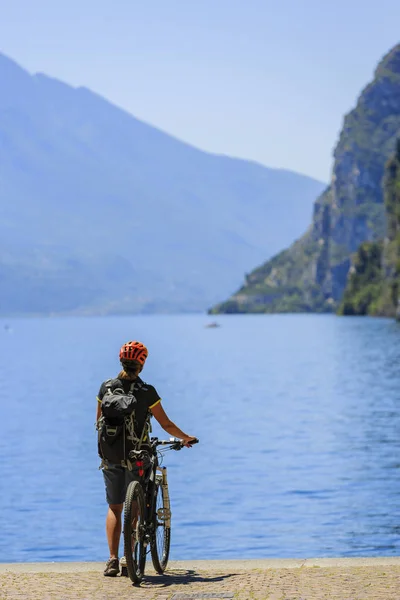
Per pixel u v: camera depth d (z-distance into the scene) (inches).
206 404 3927.2
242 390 4650.6
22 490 1935.3
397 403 3592.5
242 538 1453.0
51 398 4490.7
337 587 690.8
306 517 1585.9
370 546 1362.0
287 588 694.5
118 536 778.8
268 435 2765.7
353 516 1571.1
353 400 3818.9
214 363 7362.2
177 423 3189.0
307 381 5078.7
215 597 678.5
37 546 1434.5
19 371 6914.4
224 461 2268.7
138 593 700.7
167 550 818.2
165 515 818.2
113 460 777.6
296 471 2074.3
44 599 679.7
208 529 1526.8
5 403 4269.2
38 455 2479.1
